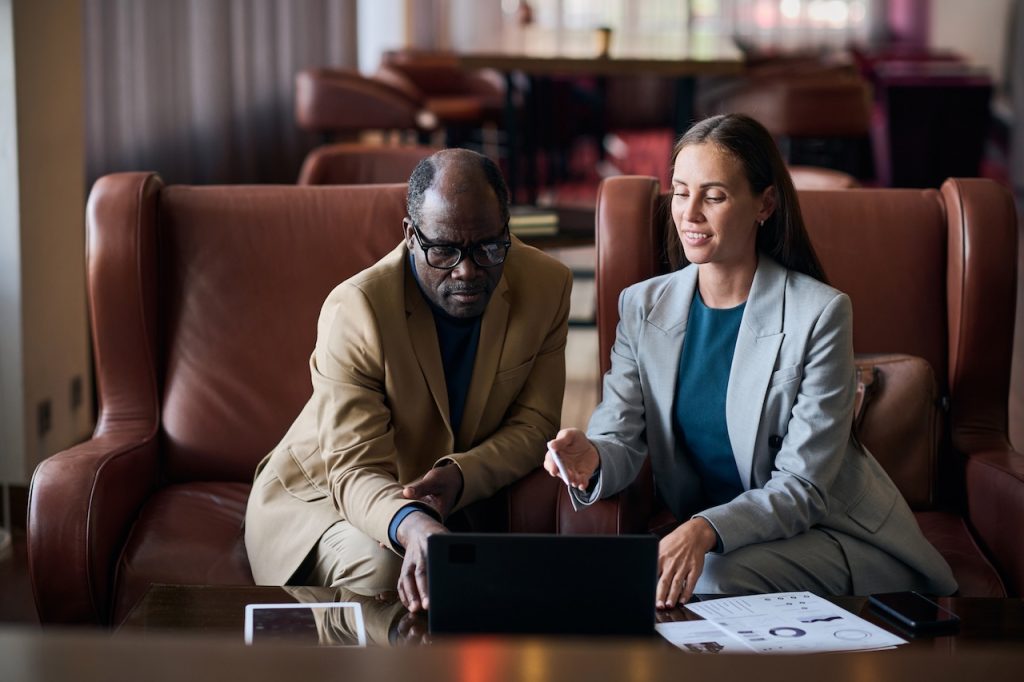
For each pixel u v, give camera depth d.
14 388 3.43
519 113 7.54
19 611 2.83
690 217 1.90
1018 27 9.52
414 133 6.82
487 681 0.35
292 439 2.13
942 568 1.97
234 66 5.73
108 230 2.37
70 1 3.68
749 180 1.89
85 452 2.15
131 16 4.60
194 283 2.45
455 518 2.04
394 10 9.11
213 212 2.48
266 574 2.02
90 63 4.27
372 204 2.50
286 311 2.44
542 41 7.13
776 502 1.85
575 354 5.27
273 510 2.05
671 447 2.03
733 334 1.99
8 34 3.31
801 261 2.01
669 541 1.75
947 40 11.34
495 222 1.86
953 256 2.39
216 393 2.41
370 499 1.84
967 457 2.26
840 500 1.96
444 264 1.87
